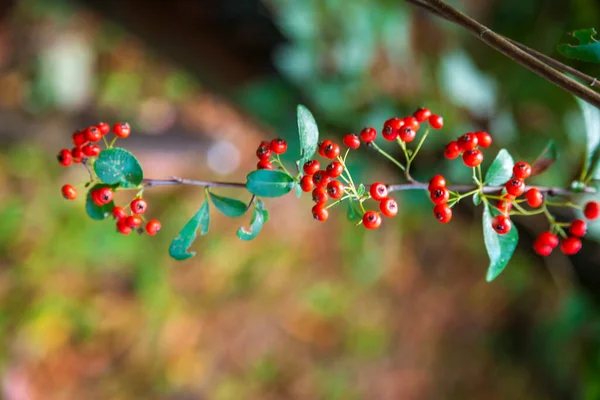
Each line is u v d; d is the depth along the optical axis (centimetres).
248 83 92
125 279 103
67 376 95
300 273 116
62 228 101
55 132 110
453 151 41
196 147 116
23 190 102
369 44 78
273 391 108
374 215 40
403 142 42
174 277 107
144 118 118
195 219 42
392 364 117
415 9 82
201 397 102
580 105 45
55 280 98
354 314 117
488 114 79
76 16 117
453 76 77
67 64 114
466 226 118
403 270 123
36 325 94
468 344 124
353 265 119
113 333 100
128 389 98
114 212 42
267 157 42
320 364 112
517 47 40
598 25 68
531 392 118
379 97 80
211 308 108
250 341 109
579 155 73
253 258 113
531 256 85
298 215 119
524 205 67
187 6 88
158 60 121
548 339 116
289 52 78
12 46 115
